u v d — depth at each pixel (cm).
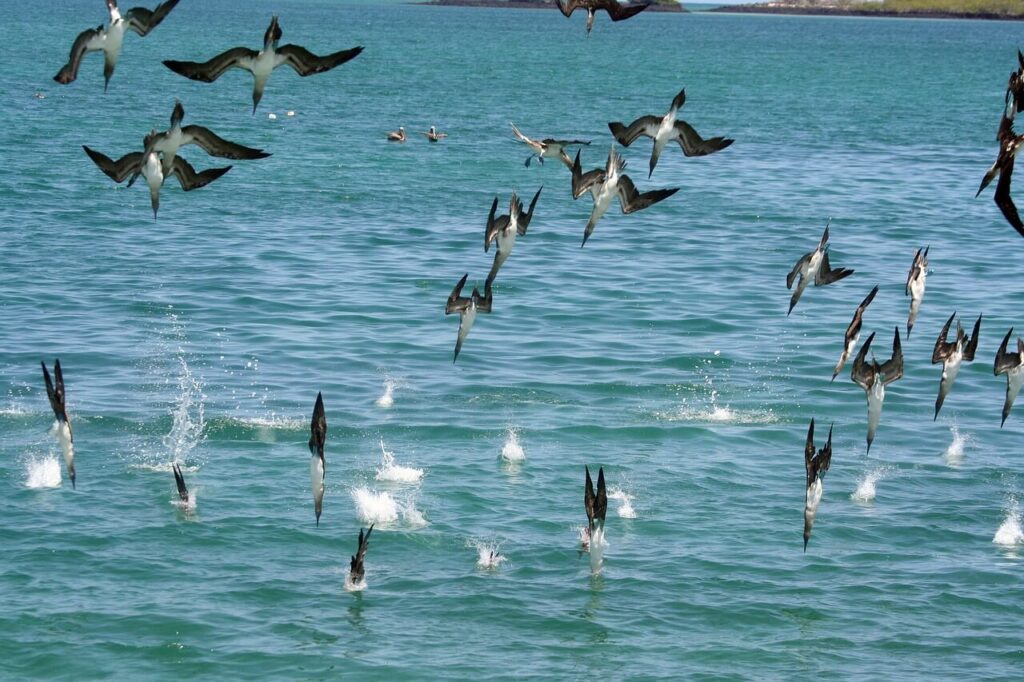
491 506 3103
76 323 4556
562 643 2522
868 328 4788
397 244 5978
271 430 3559
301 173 7781
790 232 6544
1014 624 2647
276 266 5472
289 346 4369
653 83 16325
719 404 3888
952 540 2997
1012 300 5259
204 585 2697
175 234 5997
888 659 2508
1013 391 2031
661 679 2411
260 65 1645
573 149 9312
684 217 6825
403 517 3028
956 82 18200
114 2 1712
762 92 15450
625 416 3750
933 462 3462
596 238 6247
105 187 7019
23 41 19362
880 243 6338
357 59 19238
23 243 5688
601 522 2372
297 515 3027
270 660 2436
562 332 4634
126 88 12706
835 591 2747
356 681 2370
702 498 3188
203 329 4544
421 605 2653
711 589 2738
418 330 4609
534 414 3750
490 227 1948
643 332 4672
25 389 3847
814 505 1825
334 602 2650
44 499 3062
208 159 8106
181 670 2400
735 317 4900
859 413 3841
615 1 1869
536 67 18900
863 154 9638
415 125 10638
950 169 8912
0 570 2716
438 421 3662
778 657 2494
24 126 9331
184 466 3288
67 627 2520
